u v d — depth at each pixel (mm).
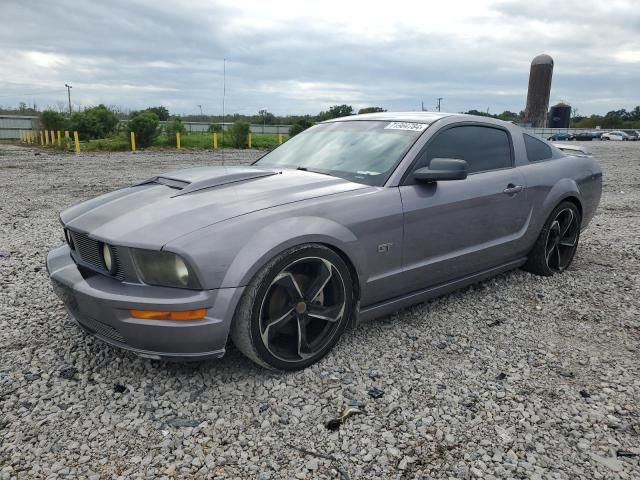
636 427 2453
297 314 2850
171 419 2482
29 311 3773
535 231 4363
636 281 4613
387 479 2100
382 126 3879
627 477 2121
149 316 2504
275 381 2814
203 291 2531
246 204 2844
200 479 2086
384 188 3246
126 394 2691
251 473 2127
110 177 12242
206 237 2559
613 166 16891
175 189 3158
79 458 2203
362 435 2377
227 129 28328
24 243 5824
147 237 2562
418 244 3369
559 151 4848
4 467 2139
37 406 2574
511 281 4539
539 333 3518
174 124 27406
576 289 4383
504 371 2984
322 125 4363
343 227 2951
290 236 2707
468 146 3871
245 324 2652
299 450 2271
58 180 11594
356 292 3146
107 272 2758
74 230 2920
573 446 2318
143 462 2184
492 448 2295
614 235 6473
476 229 3766
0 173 13055
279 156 4105
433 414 2543
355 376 2891
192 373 2889
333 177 3389
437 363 3064
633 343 3375
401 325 3592
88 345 3227
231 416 2512
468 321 3688
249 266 2586
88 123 31812
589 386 2828
